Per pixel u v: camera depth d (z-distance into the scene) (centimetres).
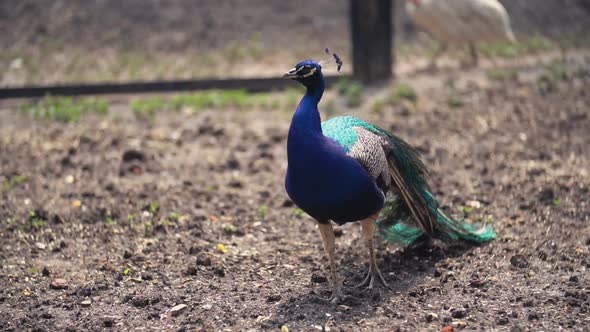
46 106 1558
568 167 1180
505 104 1531
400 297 799
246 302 803
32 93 1652
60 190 1156
